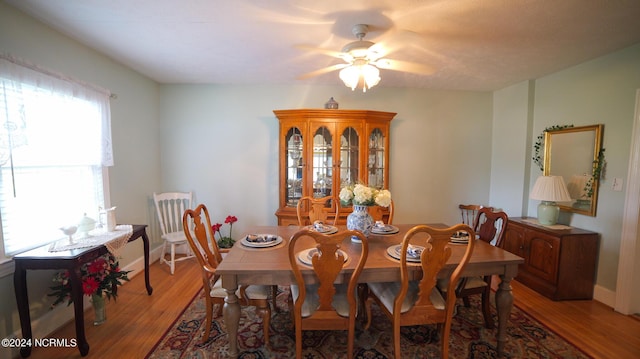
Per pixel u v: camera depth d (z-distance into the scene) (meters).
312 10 1.76
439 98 3.71
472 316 2.26
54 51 2.07
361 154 3.26
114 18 1.89
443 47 2.32
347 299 1.63
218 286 1.92
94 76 2.46
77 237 2.08
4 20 1.73
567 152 2.82
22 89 1.80
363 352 1.83
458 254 1.81
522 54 2.46
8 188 1.78
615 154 2.39
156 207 3.27
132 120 3.00
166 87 3.50
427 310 1.63
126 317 2.20
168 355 1.79
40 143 1.95
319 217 2.70
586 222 2.62
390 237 2.21
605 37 2.12
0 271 1.70
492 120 3.81
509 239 3.05
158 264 3.29
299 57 2.58
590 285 2.52
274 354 1.81
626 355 1.81
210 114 3.54
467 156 3.81
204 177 3.60
